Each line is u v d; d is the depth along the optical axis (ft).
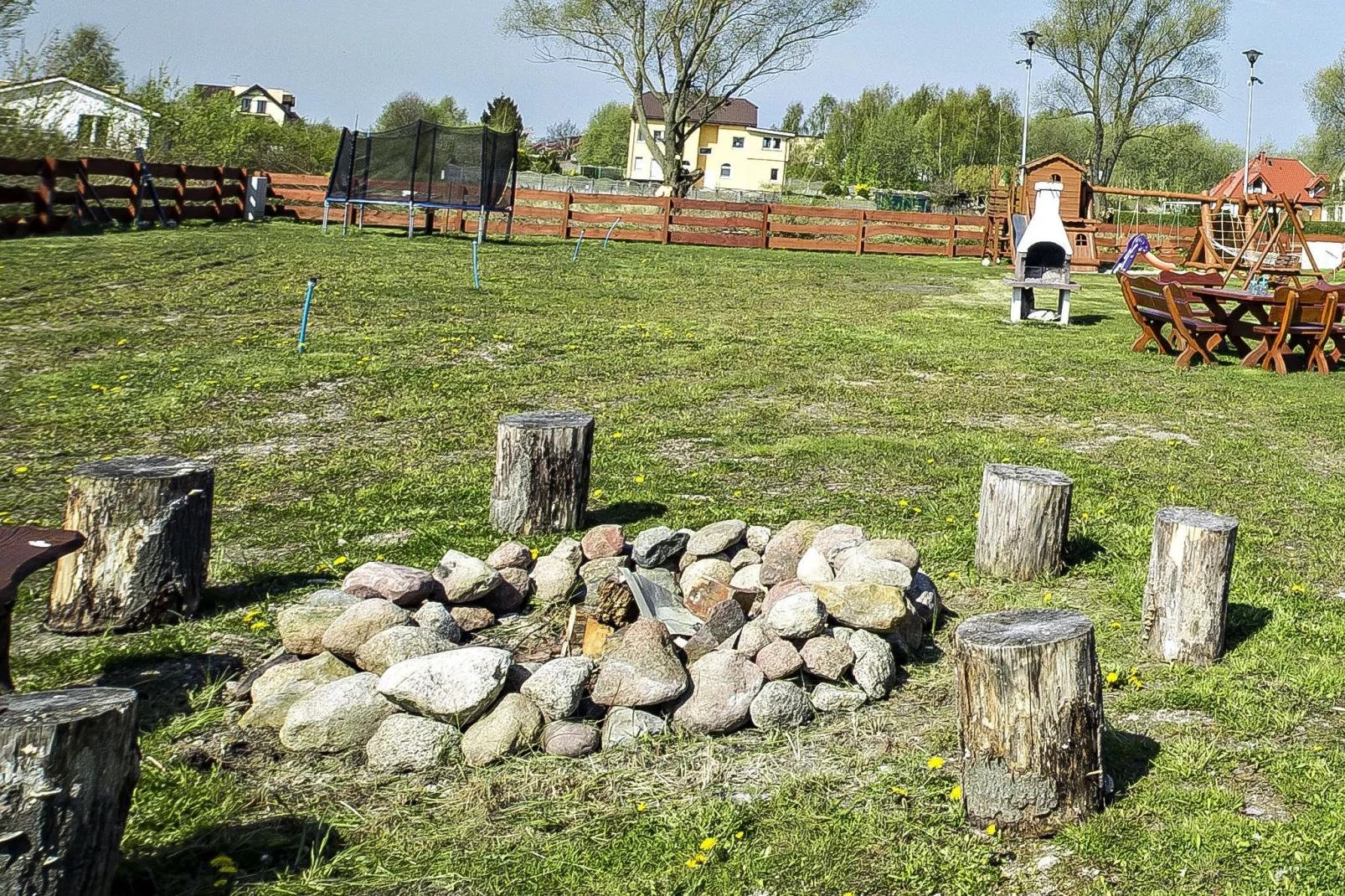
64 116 84.58
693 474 25.63
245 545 20.20
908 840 11.33
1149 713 14.21
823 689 14.19
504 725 12.92
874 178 251.60
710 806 11.85
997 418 33.01
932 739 13.37
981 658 11.29
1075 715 11.36
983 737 11.35
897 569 16.14
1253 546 21.12
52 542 13.05
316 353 38.60
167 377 34.50
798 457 27.35
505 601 17.15
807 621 14.48
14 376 34.14
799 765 12.78
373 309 47.39
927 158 255.70
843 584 15.48
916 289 68.39
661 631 14.24
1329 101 220.02
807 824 11.55
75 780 8.83
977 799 11.43
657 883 10.66
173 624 16.60
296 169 131.03
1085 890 10.48
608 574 17.48
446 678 13.10
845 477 25.59
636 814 11.78
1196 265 91.71
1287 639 16.46
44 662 15.24
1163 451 29.04
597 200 94.84
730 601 15.02
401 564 18.98
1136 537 21.20
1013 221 56.95
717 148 303.07
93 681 14.67
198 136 111.75
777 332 47.96
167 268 54.39
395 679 13.04
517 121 284.82
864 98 320.70
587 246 84.79
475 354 39.93
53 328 40.60
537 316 48.60
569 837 11.39
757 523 21.68
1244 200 80.84
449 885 10.66
